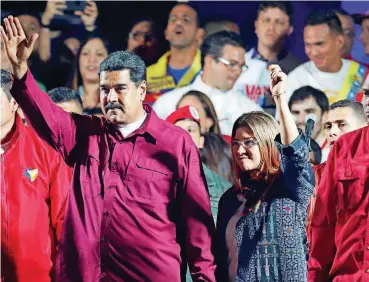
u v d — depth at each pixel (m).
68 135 12.23
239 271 11.80
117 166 12.04
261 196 11.89
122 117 12.05
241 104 16.91
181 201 12.08
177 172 12.02
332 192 11.89
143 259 11.90
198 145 16.67
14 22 11.73
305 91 16.97
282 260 11.65
